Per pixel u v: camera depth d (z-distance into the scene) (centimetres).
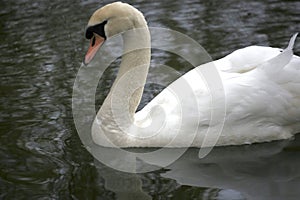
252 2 1554
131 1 1606
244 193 807
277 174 866
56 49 1347
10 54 1335
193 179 852
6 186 828
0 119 1038
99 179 849
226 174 868
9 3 1672
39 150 935
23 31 1465
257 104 933
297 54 1242
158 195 805
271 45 1291
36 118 1042
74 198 793
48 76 1213
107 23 947
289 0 1547
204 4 1556
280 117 948
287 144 955
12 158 909
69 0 1667
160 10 1525
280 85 943
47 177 853
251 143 959
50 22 1510
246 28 1391
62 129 1004
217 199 791
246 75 949
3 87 1170
